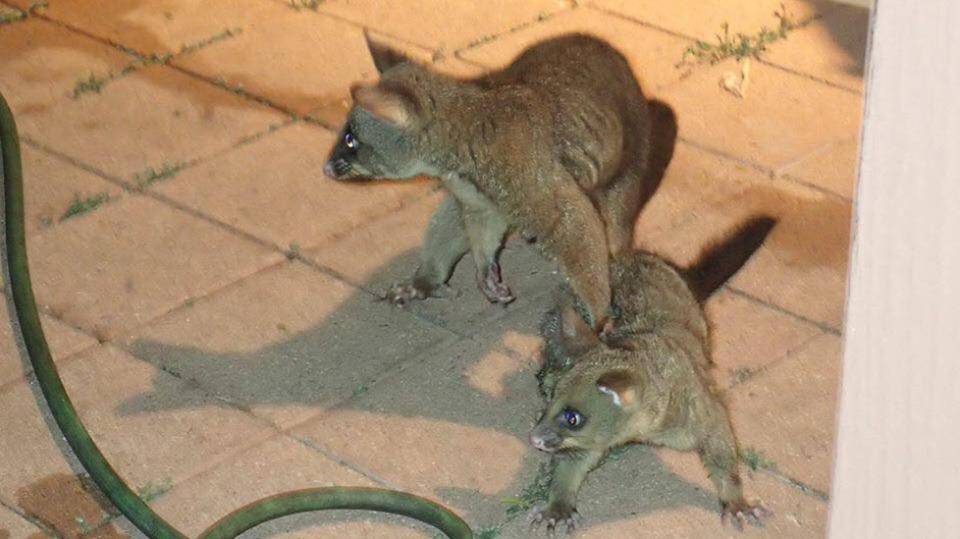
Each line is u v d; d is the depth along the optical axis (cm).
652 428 172
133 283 205
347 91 239
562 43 194
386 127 185
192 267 208
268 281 206
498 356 196
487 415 188
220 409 189
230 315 201
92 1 258
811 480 180
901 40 63
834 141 227
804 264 207
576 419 169
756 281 204
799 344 196
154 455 184
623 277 184
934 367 67
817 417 187
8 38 249
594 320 183
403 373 193
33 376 192
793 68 241
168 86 239
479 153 183
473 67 242
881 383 69
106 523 177
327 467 183
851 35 248
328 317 201
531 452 184
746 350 195
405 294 202
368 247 211
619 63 194
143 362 195
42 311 201
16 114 233
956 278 65
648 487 180
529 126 183
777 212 215
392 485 180
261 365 194
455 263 202
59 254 209
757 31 249
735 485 175
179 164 224
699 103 234
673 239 210
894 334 68
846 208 215
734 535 175
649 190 207
